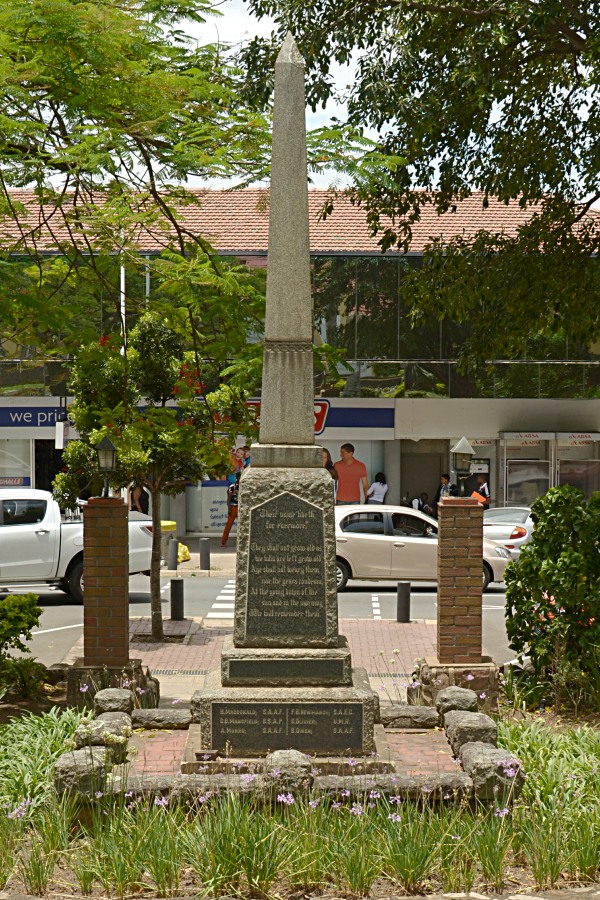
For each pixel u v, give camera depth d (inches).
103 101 366.6
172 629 653.3
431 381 1198.3
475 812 259.8
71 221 443.5
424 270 642.8
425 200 613.6
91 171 362.9
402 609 688.4
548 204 635.5
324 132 379.9
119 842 238.2
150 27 380.2
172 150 383.9
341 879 230.1
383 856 234.7
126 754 289.4
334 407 1196.5
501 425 1213.1
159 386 611.8
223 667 314.2
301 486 320.8
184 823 248.4
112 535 420.8
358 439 1203.2
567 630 413.1
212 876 226.8
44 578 748.0
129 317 612.4
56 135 383.9
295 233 325.4
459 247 637.3
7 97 349.7
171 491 639.8
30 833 260.1
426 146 592.1
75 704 416.5
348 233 1205.7
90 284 474.0
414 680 436.1
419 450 1232.8
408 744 323.6
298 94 325.7
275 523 320.2
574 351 1202.6
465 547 429.4
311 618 319.9
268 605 319.6
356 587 886.4
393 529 848.3
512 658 576.7
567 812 262.7
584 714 403.9
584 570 411.2
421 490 1235.2
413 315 649.0
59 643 613.6
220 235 1131.9
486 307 661.3
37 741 312.0
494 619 731.4
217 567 1003.3
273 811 256.8
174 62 413.7
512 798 263.0
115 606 421.1
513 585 433.7
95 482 633.6
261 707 305.3
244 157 386.9
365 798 253.9
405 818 249.8
